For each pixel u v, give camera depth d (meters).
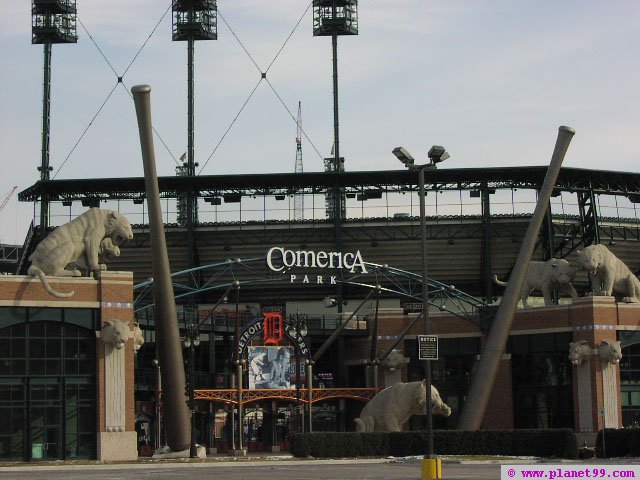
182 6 138.25
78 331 89.25
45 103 136.38
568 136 106.69
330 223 135.75
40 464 80.88
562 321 109.44
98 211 92.25
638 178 139.25
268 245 137.12
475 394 105.81
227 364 109.94
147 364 115.31
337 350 122.19
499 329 106.75
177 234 136.12
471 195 137.00
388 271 115.75
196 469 73.56
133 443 88.94
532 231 107.75
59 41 138.75
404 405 96.69
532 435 84.88
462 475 62.09
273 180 133.75
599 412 104.94
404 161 67.44
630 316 108.81
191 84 137.38
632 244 143.88
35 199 136.12
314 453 84.94
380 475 62.81
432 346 61.25
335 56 138.00
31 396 87.38
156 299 90.06
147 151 89.00
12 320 87.12
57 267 88.88
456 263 139.38
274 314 104.75
